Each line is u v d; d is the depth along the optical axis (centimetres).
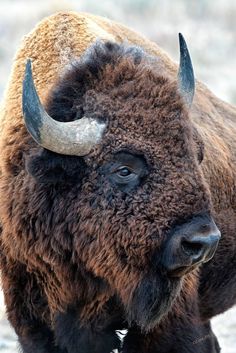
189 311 2220
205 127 2514
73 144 2011
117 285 2072
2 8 8825
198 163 2100
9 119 2223
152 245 1991
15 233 2130
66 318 2194
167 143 2003
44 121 1973
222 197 2466
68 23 2341
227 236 2469
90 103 2053
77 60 2156
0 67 7406
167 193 1980
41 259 2136
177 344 2198
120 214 2009
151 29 8706
